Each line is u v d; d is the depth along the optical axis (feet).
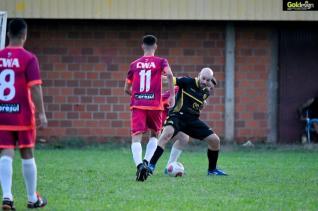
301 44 188.65
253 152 168.66
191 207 81.00
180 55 185.68
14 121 77.05
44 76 184.65
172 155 113.50
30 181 78.79
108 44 185.57
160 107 109.19
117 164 134.72
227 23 185.88
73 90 185.16
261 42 187.42
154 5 177.27
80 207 80.28
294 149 176.45
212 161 113.80
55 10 176.65
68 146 180.34
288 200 87.81
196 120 111.34
